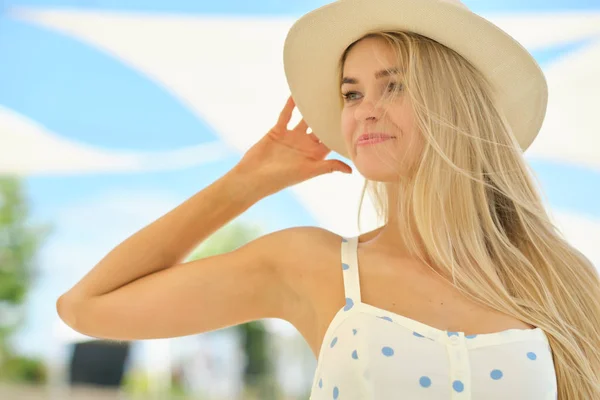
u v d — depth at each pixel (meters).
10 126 6.36
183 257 1.74
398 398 1.44
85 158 6.88
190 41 5.50
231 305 1.68
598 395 1.56
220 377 7.50
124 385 7.18
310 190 6.19
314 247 1.67
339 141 1.95
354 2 1.68
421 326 1.50
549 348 1.56
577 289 1.66
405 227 1.67
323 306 1.60
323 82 1.87
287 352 7.54
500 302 1.57
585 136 5.39
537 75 1.73
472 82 1.69
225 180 1.76
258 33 5.33
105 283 1.67
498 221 1.70
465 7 1.72
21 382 8.69
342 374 1.47
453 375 1.45
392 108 1.64
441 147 1.62
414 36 1.68
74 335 6.96
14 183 9.73
